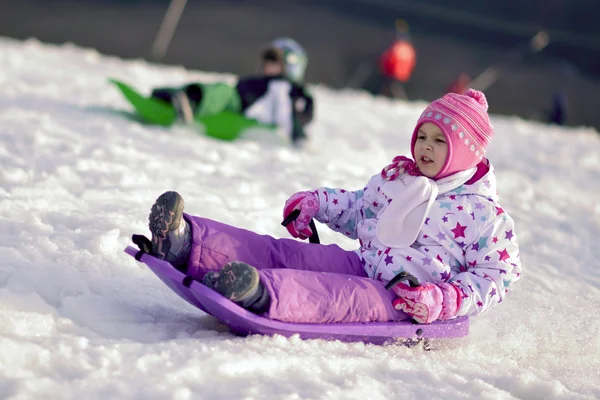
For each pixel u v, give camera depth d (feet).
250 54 104.83
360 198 14.58
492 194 13.76
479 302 13.16
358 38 131.34
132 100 32.27
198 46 104.99
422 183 13.37
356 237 14.82
